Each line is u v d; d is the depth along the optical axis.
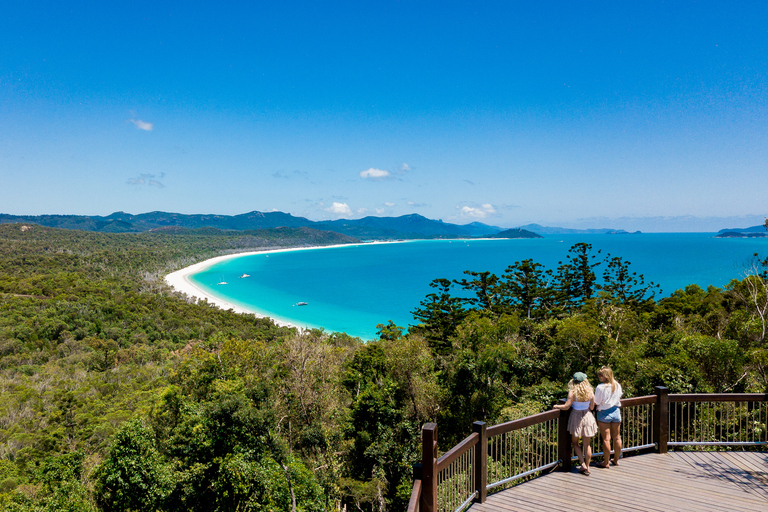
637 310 36.94
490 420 19.16
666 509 4.14
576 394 4.99
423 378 22.42
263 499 14.13
